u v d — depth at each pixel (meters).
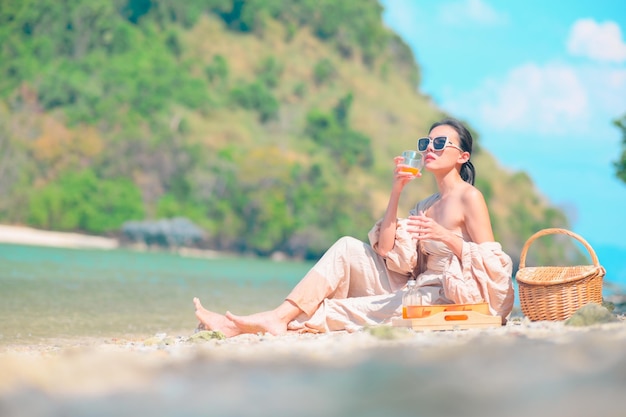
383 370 2.58
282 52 99.44
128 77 80.25
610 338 3.00
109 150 69.94
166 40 91.81
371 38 105.88
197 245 66.69
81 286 13.41
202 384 2.45
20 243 50.97
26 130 69.75
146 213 68.38
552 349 2.80
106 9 84.81
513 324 4.89
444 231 5.14
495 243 5.20
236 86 89.69
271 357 3.09
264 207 69.81
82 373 2.72
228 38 97.69
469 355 2.81
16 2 80.56
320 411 2.03
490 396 2.11
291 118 88.44
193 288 14.65
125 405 2.14
